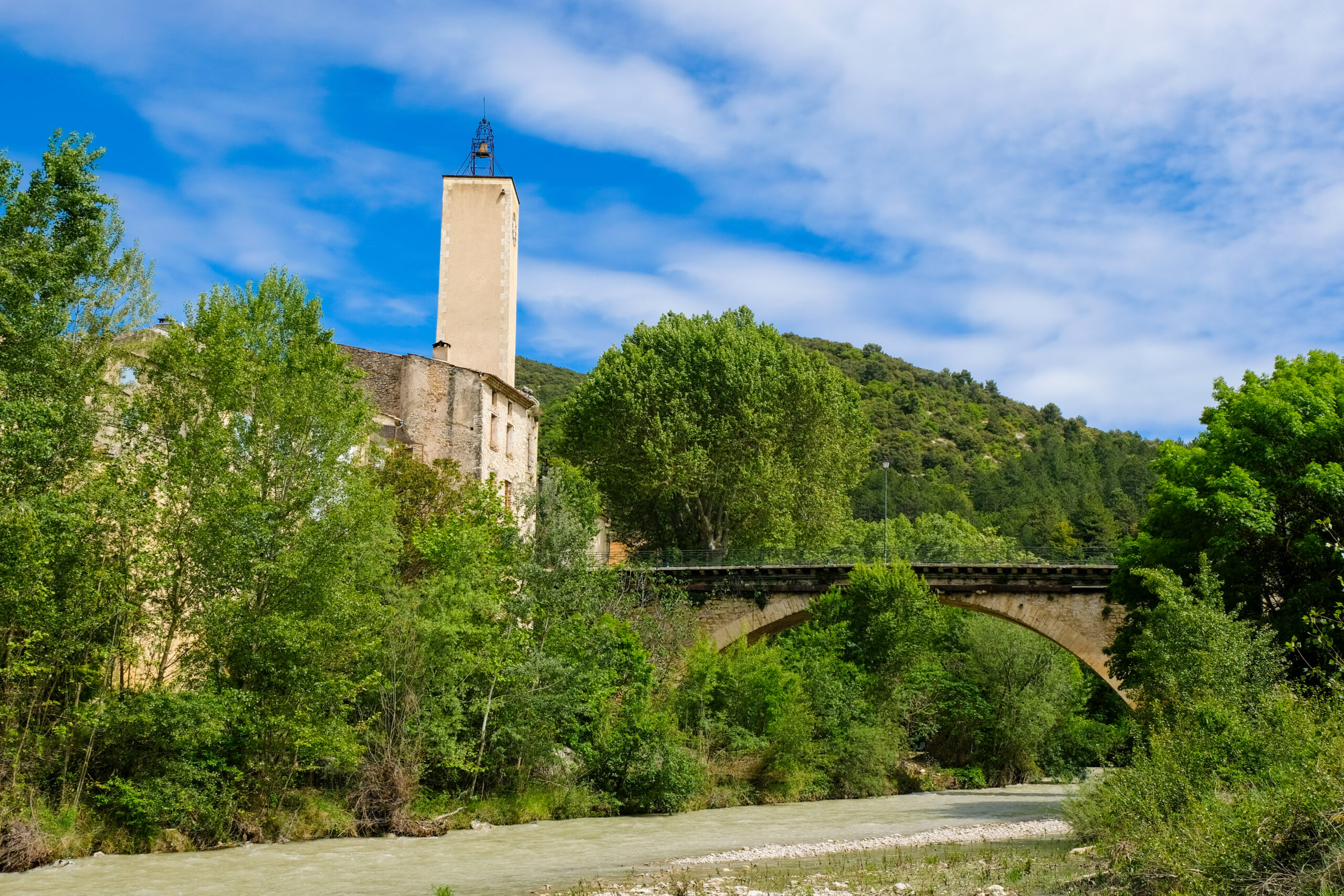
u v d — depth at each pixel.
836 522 60.34
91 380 21.89
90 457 22.03
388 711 26.77
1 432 20.03
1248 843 12.90
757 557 47.66
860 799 37.41
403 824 25.05
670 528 58.34
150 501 22.62
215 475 23.84
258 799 23.55
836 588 44.78
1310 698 17.59
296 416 24.75
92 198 21.97
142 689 22.34
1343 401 30.64
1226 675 22.62
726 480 53.91
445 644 27.58
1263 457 31.05
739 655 39.00
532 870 20.14
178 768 21.78
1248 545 31.56
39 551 19.69
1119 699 53.78
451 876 19.27
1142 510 128.38
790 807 34.12
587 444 56.31
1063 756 48.81
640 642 38.31
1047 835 25.86
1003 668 46.16
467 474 38.09
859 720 40.53
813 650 42.28
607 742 31.94
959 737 46.72
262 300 26.44
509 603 30.62
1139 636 32.34
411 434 40.72
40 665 20.00
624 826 27.97
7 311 20.69
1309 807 12.72
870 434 62.75
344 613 24.19
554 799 29.75
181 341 24.27
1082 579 44.16
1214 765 17.36
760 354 55.34
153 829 21.41
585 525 34.22
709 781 34.97
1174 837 14.34
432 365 41.34
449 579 28.34
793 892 16.95
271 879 18.62
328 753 23.86
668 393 53.91
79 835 20.39
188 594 23.50
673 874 19.48
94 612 21.11
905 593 43.03
